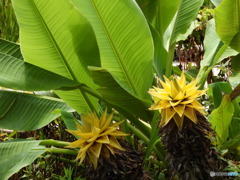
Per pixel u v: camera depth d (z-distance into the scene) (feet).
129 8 6.60
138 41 6.85
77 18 6.44
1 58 6.57
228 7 6.94
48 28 6.51
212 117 7.32
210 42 9.44
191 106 5.69
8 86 6.13
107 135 6.01
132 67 7.08
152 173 7.64
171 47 8.25
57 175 7.54
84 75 7.22
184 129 5.77
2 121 6.99
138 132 7.75
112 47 6.89
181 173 5.86
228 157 7.55
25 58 6.93
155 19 9.88
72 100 7.59
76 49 6.83
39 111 7.37
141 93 7.35
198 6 8.46
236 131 8.02
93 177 5.98
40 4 6.23
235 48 7.76
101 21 6.67
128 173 5.96
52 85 6.41
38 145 7.39
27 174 8.03
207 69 8.58
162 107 5.72
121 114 7.50
